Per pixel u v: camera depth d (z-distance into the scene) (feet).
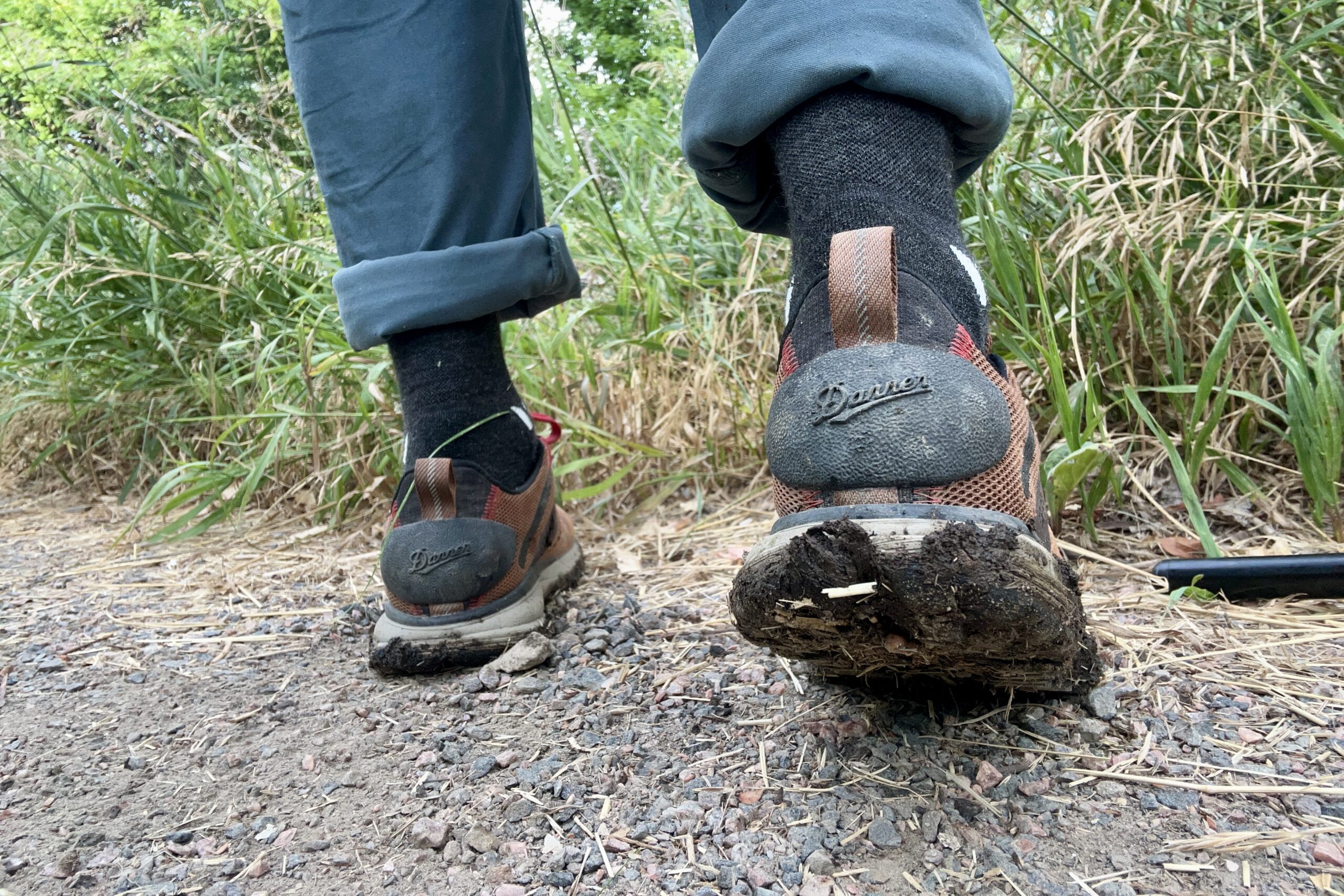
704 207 8.04
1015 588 2.20
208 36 8.57
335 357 6.47
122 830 2.83
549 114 9.02
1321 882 2.17
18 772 3.24
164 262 8.09
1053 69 6.41
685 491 6.78
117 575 6.02
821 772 2.80
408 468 4.12
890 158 2.82
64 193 9.05
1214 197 5.34
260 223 8.39
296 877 2.53
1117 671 3.25
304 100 3.72
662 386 7.02
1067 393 4.74
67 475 8.99
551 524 4.75
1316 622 3.59
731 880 2.35
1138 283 5.41
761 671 3.57
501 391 4.22
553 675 3.76
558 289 4.30
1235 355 5.22
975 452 2.39
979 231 5.72
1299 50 5.29
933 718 3.04
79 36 8.80
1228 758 2.69
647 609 4.47
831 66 2.70
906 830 2.49
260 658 4.32
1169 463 5.25
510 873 2.47
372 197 3.75
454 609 3.88
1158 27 5.71
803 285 2.85
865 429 2.37
